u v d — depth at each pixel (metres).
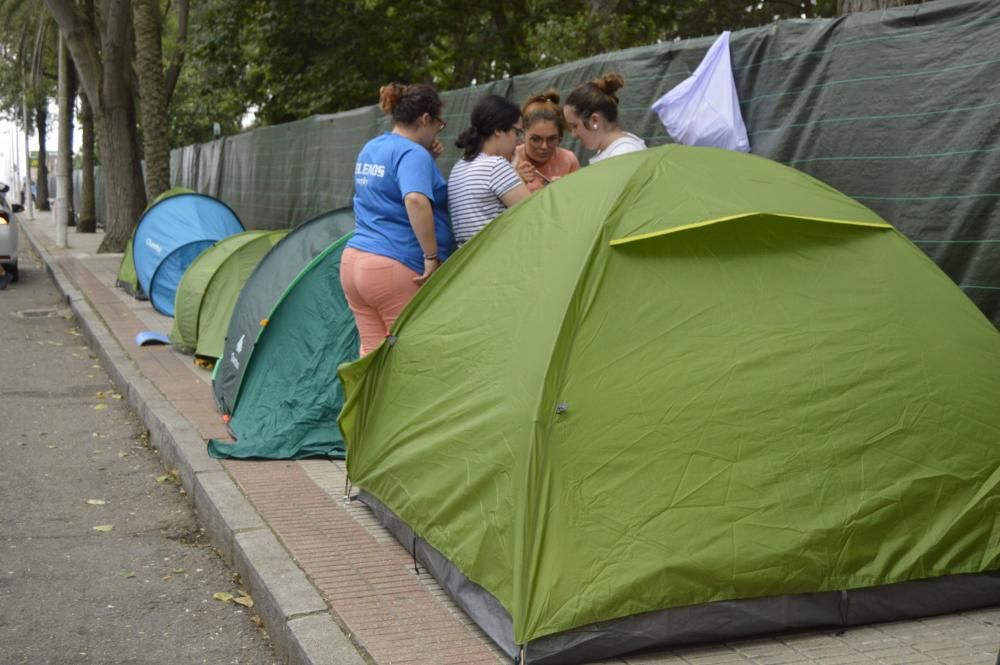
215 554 5.40
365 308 5.71
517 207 4.61
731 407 3.89
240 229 13.76
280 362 6.86
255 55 23.84
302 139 14.68
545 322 4.00
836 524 3.83
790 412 3.92
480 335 4.40
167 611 4.69
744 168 4.39
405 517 4.66
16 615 4.63
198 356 9.62
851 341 4.07
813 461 3.89
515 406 3.94
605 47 14.77
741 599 3.74
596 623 3.61
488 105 5.43
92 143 34.31
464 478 4.16
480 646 3.81
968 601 4.01
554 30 14.81
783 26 5.68
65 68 25.89
